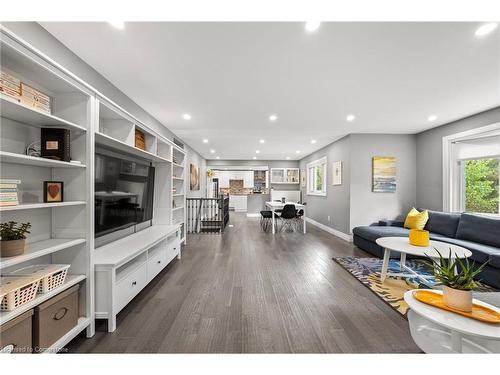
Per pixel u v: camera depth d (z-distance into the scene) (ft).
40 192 5.82
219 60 7.42
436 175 15.29
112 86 9.16
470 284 4.46
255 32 6.07
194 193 24.88
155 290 8.64
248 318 6.76
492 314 4.32
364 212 16.94
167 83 9.07
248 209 33.91
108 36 6.24
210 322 6.55
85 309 5.90
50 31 6.04
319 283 9.35
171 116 13.16
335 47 6.70
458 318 4.22
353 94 10.04
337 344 5.65
